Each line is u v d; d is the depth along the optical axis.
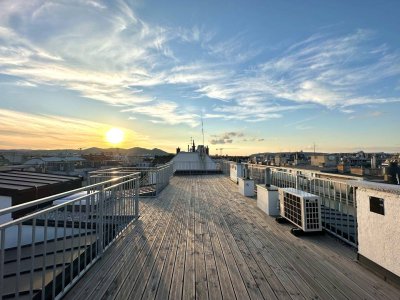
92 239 3.22
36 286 2.26
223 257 3.25
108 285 2.50
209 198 7.96
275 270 2.86
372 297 2.27
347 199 3.76
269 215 5.62
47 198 2.09
